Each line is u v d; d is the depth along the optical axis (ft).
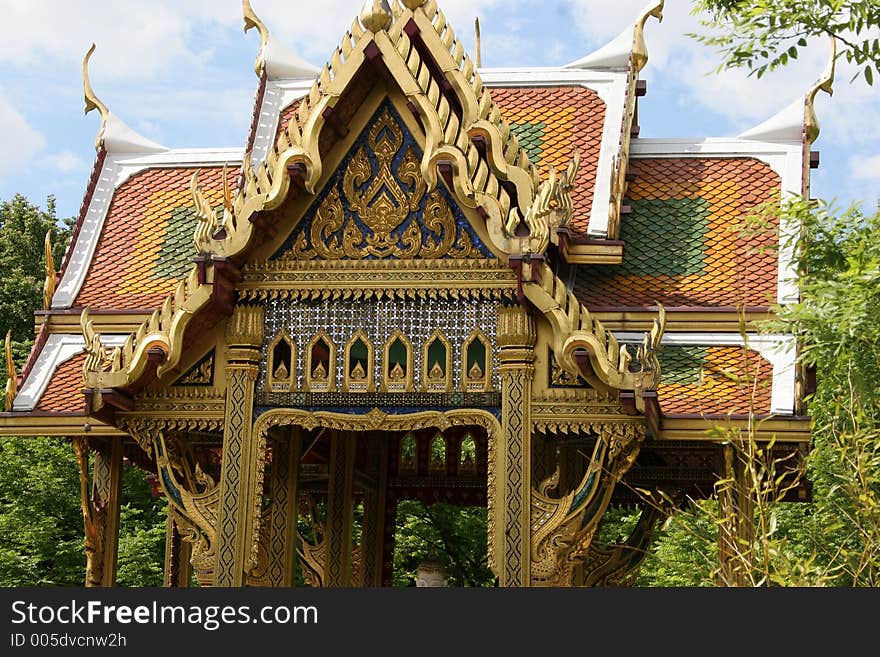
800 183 59.82
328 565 62.54
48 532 109.19
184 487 48.96
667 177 61.11
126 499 119.03
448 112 47.62
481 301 47.55
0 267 177.17
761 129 62.34
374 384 47.60
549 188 46.57
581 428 46.16
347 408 47.70
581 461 54.70
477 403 46.91
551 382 46.60
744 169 61.00
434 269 47.73
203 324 48.34
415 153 48.62
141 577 108.17
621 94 63.05
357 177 48.83
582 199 57.31
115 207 66.23
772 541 41.24
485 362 47.24
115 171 67.62
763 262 55.93
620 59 64.59
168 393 48.52
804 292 46.47
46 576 109.91
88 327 48.26
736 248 56.95
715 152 61.82
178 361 47.80
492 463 46.34
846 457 42.70
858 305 42.55
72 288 62.28
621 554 62.39
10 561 106.01
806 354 45.47
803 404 48.37
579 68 64.75
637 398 44.78
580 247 53.42
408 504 107.76
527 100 63.87
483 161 47.29
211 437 56.13
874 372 44.62
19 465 113.29
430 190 47.98
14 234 180.86
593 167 59.41
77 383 58.23
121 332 59.82
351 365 48.29
